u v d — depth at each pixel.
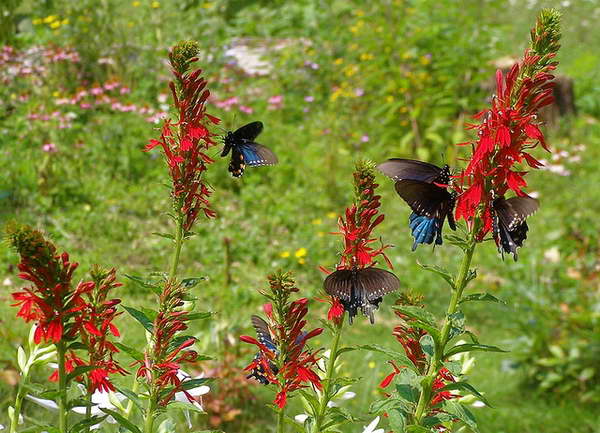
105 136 8.37
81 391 2.09
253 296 6.28
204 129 2.34
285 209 8.10
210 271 6.74
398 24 10.41
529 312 6.36
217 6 13.31
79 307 1.74
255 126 3.04
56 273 1.72
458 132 9.78
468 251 2.11
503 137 1.96
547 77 2.00
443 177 2.16
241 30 13.09
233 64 11.09
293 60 11.48
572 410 5.36
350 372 5.32
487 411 5.16
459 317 2.10
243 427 4.43
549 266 7.57
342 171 9.18
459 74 10.13
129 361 4.47
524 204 1.97
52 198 7.24
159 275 2.33
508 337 6.43
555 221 8.62
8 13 10.59
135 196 7.71
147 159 8.27
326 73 11.37
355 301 2.10
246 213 7.95
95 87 9.03
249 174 8.64
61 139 8.31
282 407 2.04
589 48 15.14
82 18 10.39
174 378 1.98
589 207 8.84
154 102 9.69
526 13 14.84
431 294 6.96
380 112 10.13
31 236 1.68
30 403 3.96
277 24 13.39
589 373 5.50
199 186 2.39
